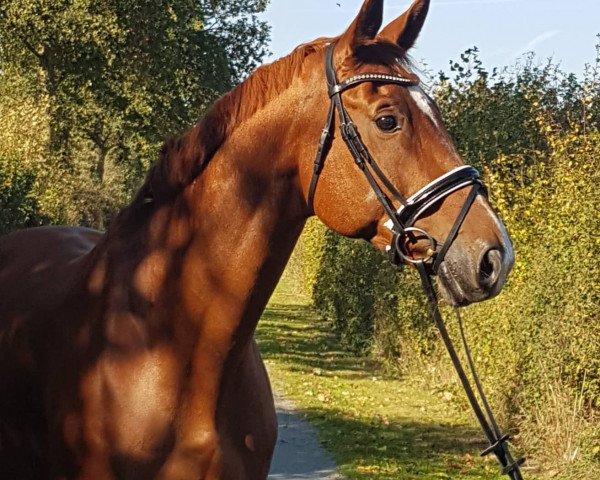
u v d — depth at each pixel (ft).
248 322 10.01
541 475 25.09
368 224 9.55
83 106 77.92
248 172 9.95
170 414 9.83
